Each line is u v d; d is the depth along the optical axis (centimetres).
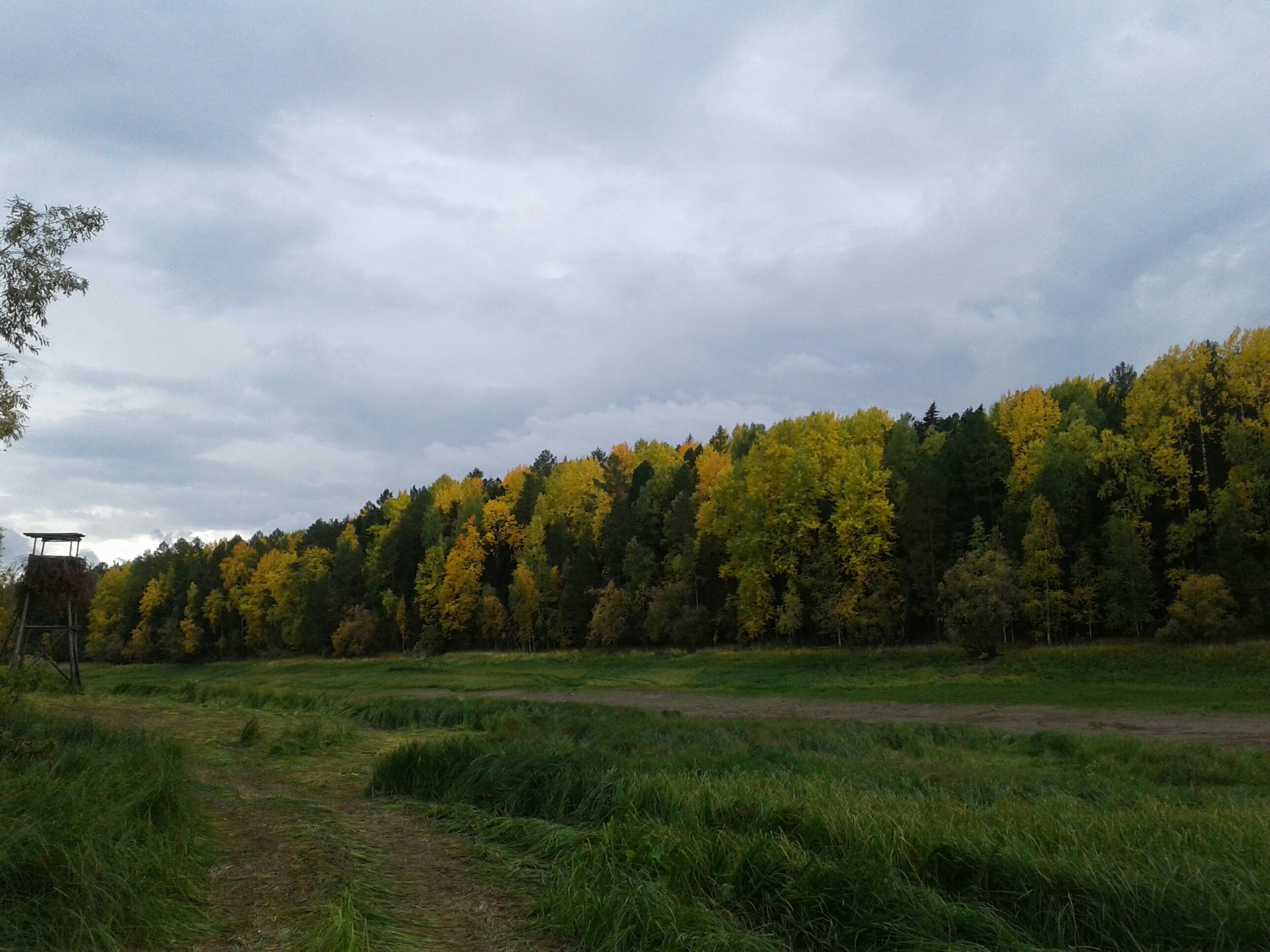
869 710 3122
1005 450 5347
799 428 5728
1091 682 3550
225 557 11656
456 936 570
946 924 542
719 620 5875
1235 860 641
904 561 5053
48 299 1141
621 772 1005
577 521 7931
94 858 571
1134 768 1534
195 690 2864
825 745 1777
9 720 1435
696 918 558
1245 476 3988
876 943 540
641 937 539
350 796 1098
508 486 9306
